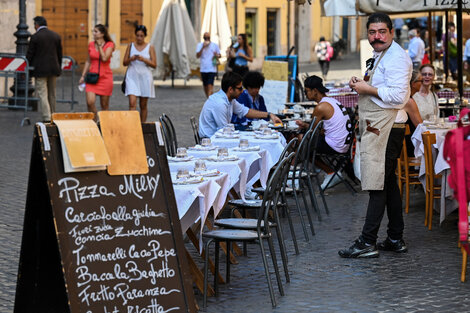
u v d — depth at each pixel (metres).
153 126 6.61
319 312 7.18
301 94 21.12
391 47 8.87
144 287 6.29
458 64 14.17
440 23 31.86
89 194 6.16
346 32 61.62
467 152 6.49
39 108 23.97
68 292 5.92
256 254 9.27
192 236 8.18
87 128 6.22
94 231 6.13
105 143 6.32
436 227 10.53
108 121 6.38
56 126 6.11
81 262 6.03
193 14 44.16
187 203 7.23
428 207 10.54
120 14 40.06
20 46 22.66
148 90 19.62
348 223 10.80
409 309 7.23
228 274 8.13
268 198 7.59
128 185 6.37
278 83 18.09
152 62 19.50
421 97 12.76
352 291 7.80
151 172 6.50
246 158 9.89
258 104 13.81
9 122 20.31
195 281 7.68
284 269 8.14
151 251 6.38
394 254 9.20
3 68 20.17
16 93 22.31
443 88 17.66
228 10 46.09
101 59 19.06
